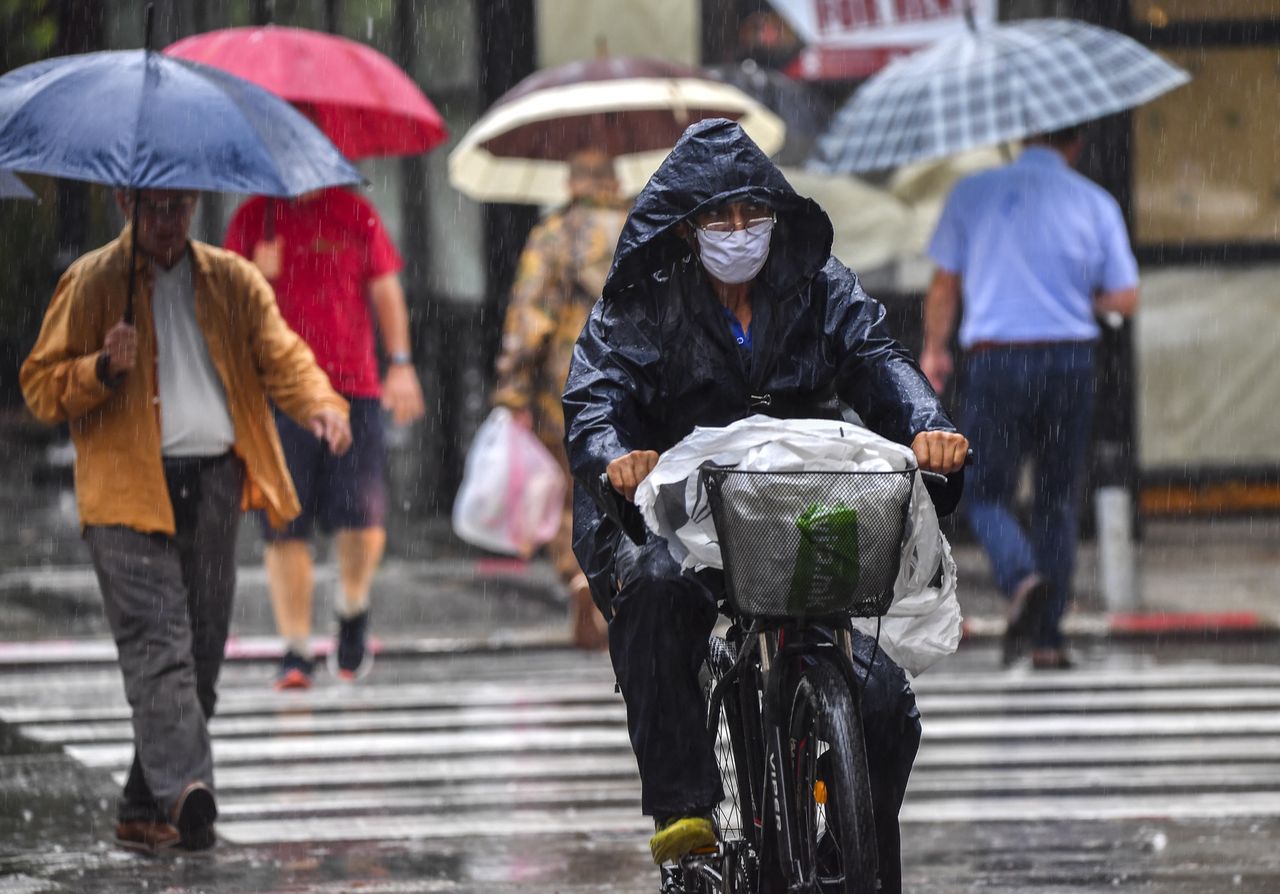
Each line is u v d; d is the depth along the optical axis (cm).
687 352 1645
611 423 1596
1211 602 4050
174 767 2206
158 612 2238
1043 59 3791
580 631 3703
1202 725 3002
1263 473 5138
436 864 2202
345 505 3350
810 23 4972
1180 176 5106
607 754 2831
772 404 1666
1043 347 3528
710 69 4959
